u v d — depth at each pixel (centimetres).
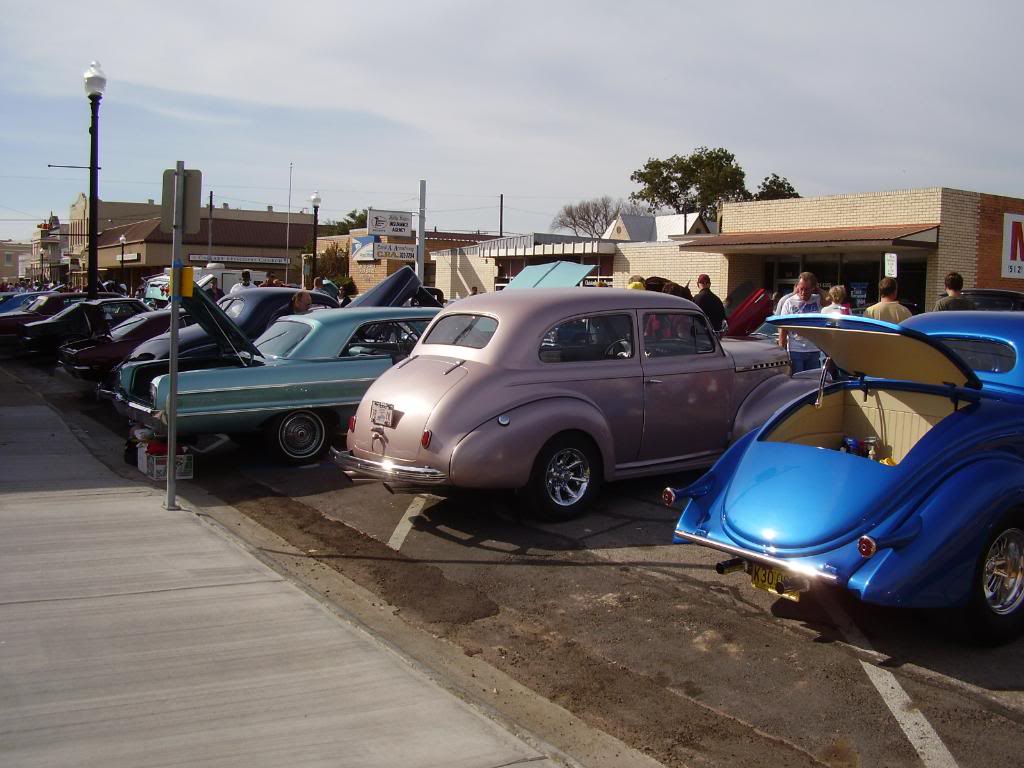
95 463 949
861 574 448
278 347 966
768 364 855
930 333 634
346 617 517
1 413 1285
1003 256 2189
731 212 2508
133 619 506
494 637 516
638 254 2838
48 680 427
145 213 8094
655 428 766
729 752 386
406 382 711
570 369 721
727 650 490
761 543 487
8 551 627
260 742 371
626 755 384
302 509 791
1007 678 452
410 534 709
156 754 360
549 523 720
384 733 382
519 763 359
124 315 1912
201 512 761
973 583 464
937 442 487
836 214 2264
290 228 6994
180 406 856
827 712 418
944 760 375
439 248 4781
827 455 510
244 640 479
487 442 668
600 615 542
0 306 2616
